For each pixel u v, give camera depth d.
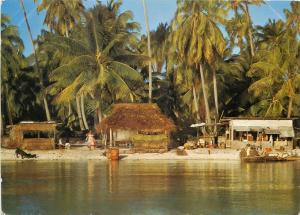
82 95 54.84
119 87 49.16
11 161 39.88
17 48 57.22
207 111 52.97
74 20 56.28
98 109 50.88
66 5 56.00
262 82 51.41
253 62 55.56
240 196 23.45
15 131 47.06
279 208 21.05
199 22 50.06
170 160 40.09
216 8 51.44
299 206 21.38
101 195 23.77
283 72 51.12
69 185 26.44
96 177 29.27
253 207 21.30
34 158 41.84
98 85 49.75
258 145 46.56
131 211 20.47
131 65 56.97
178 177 29.08
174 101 66.56
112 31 52.00
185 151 43.16
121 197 23.20
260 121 47.62
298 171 32.22
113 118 46.09
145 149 44.75
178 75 57.91
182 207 21.33
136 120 45.66
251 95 56.78
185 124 61.12
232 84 60.12
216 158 41.03
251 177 29.09
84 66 49.84
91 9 51.41
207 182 27.25
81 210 20.95
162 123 45.47
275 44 53.53
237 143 46.97
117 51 51.72
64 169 33.50
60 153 44.38
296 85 50.59
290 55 50.88
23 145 46.84
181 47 51.31
